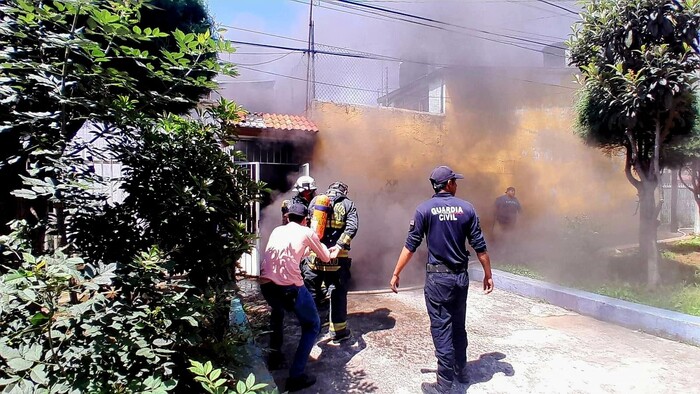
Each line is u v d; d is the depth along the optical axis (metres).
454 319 3.24
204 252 2.67
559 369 3.48
